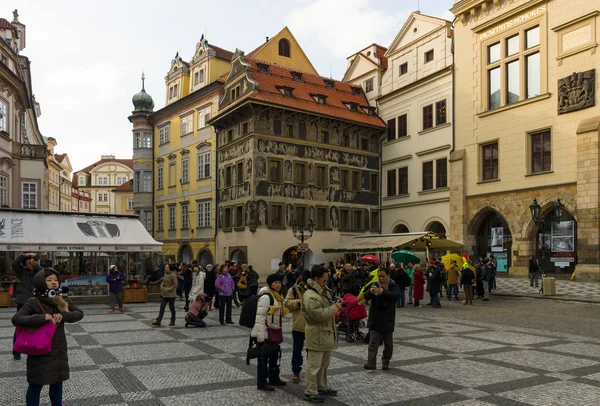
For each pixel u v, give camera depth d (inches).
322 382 326.0
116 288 845.2
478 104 1517.0
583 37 1258.0
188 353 467.8
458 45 1593.3
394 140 1857.8
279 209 1662.2
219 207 1813.5
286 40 2100.1
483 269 1042.1
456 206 1558.8
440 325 673.0
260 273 1595.7
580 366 411.5
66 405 304.2
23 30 2137.1
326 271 324.2
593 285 1126.4
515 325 673.6
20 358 438.3
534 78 1376.7
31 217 1055.0
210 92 1903.3
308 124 1742.1
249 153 1628.9
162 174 2199.8
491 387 345.7
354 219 1841.8
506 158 1432.1
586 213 1218.0
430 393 331.0
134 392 332.5
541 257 1344.7
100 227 1107.3
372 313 400.8
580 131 1236.5
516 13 1406.3
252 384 354.9
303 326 362.6
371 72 1988.2
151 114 2269.9
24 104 1707.7
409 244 1187.3
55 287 257.4
